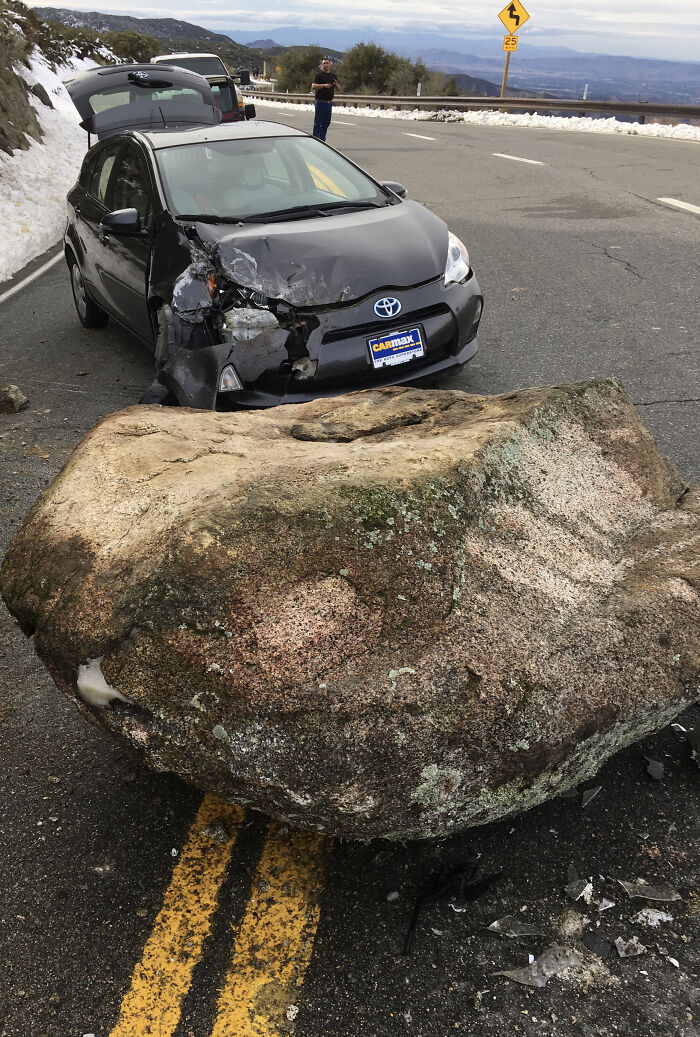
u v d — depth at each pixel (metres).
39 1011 1.74
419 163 13.73
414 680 1.68
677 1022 1.64
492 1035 1.65
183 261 4.34
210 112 10.04
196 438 2.43
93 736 2.48
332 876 1.99
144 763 1.92
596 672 1.82
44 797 2.27
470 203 10.28
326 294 4.04
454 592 1.79
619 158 13.51
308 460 2.10
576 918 1.85
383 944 1.83
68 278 8.60
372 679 1.67
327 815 1.71
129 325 5.50
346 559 1.76
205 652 1.72
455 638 1.74
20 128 15.11
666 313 6.07
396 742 1.65
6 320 7.12
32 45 21.73
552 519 2.07
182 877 2.01
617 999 1.69
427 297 4.25
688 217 8.91
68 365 5.87
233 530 1.79
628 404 2.53
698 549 2.15
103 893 1.98
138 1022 1.71
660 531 2.24
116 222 4.86
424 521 1.83
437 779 1.70
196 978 1.78
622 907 1.87
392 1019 1.69
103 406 5.07
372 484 1.86
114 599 1.83
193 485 2.03
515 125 21.62
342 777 1.66
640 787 2.18
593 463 2.30
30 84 18.72
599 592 1.97
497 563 1.89
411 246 4.43
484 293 6.80
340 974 1.77
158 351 4.21
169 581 1.77
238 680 1.69
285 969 1.79
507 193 10.83
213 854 2.07
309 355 3.99
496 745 1.71
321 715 1.65
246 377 3.95
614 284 6.82
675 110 18.03
